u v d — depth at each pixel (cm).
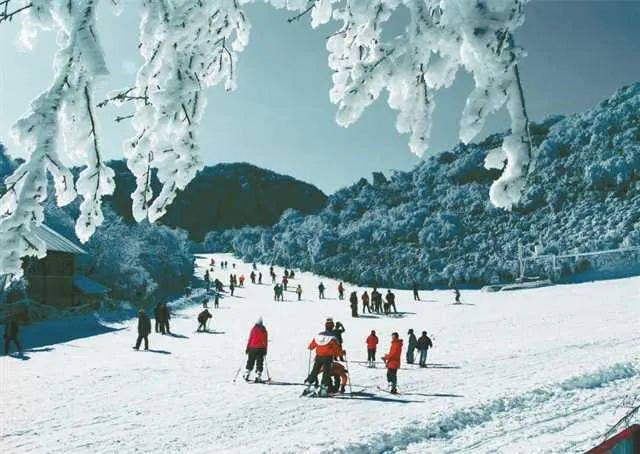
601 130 8431
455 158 10044
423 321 3047
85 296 4084
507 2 184
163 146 258
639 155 7362
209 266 8575
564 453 832
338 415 1075
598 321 2586
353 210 9556
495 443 900
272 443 895
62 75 222
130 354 2045
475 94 185
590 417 1041
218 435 958
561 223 6850
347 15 252
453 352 1927
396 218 8275
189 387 1398
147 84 251
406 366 1675
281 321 3291
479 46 183
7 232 212
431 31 208
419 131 231
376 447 872
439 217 7638
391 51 224
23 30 226
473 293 4825
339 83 260
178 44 250
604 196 7150
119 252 4850
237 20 270
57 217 4469
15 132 218
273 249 9200
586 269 5291
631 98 8756
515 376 1420
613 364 1459
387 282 6241
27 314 3186
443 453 858
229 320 3400
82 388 1398
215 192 17462
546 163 8419
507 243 6762
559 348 1870
